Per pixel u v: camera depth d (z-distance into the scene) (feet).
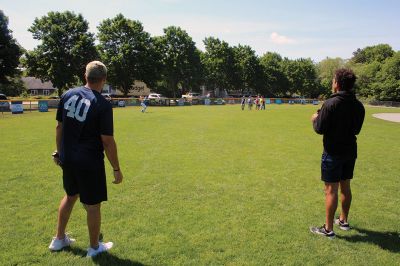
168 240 14.84
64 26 172.55
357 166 31.19
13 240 14.57
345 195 16.29
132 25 196.95
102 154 13.07
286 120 84.02
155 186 23.24
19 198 20.20
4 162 30.04
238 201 20.33
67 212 13.66
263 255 13.71
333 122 14.74
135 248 14.07
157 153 35.73
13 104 98.63
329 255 13.85
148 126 63.72
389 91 253.85
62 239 13.91
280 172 27.99
